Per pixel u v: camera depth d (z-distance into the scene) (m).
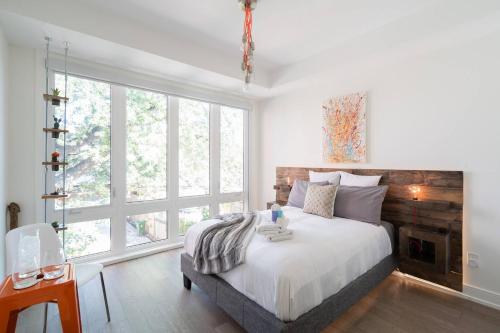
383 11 2.24
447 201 2.36
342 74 3.12
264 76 3.62
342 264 1.81
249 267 1.66
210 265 1.93
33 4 1.91
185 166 3.66
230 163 4.22
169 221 3.49
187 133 3.67
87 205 2.86
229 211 4.23
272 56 3.18
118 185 3.05
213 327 1.84
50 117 2.56
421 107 2.56
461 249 2.28
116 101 3.01
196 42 2.82
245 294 1.68
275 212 2.22
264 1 2.07
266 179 4.39
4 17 1.89
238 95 4.10
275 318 1.46
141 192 3.27
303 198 3.17
